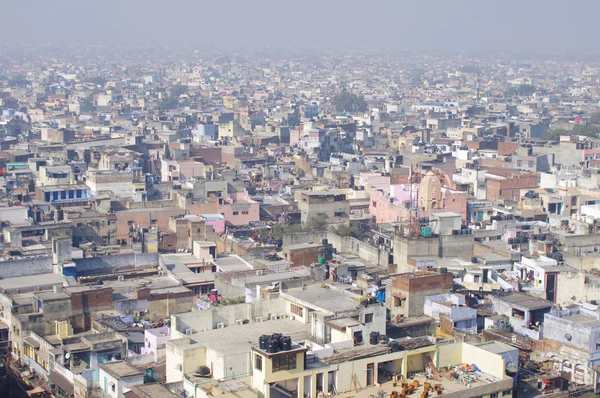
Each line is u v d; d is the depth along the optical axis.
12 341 161.12
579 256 197.88
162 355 138.00
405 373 117.31
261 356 108.69
